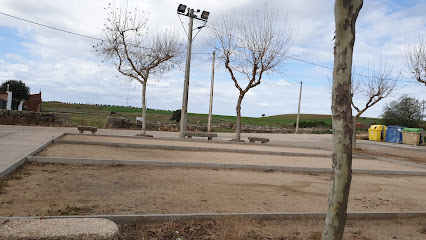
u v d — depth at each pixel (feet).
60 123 93.45
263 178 33.68
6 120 82.94
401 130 102.83
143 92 71.05
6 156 31.22
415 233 19.71
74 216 16.28
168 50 71.77
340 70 11.42
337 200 11.51
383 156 65.31
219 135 97.30
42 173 27.78
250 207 22.25
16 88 184.03
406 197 29.84
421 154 72.74
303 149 66.90
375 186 34.30
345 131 11.41
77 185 24.80
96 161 33.35
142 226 17.06
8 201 19.34
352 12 11.35
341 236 11.57
